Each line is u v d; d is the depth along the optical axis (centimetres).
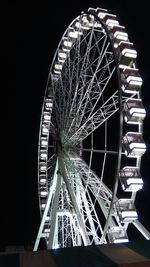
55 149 2023
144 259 908
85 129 1753
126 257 927
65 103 1992
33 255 944
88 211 1533
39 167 2297
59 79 2183
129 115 1407
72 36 2145
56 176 1881
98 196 1473
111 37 1576
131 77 1432
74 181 1708
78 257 927
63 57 2220
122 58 1510
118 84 1417
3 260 909
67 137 1856
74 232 1681
